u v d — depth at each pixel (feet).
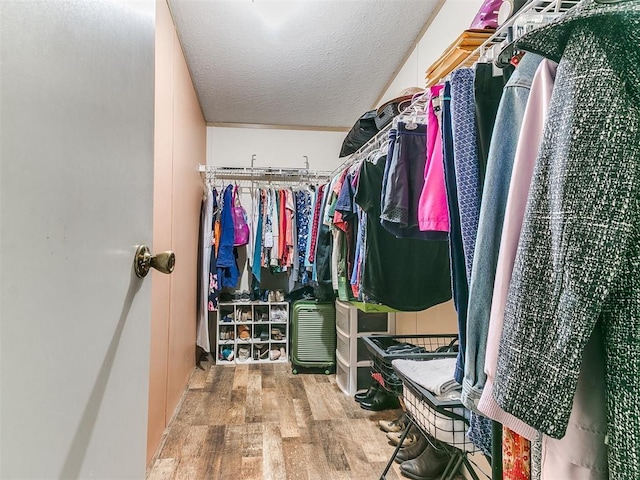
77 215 1.69
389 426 6.95
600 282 1.53
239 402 8.36
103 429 1.94
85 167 1.76
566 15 1.70
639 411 1.46
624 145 1.55
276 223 11.24
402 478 5.54
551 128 1.77
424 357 5.18
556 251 1.67
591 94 1.61
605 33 1.62
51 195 1.51
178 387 8.16
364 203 5.58
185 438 6.70
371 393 8.27
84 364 1.75
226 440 6.64
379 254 5.61
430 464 5.48
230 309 11.89
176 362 7.93
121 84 2.17
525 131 2.17
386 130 6.72
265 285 12.66
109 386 2.01
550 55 1.82
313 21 7.50
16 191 1.31
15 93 1.30
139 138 2.46
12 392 1.30
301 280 11.24
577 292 1.57
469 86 3.10
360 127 8.27
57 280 1.55
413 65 8.30
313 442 6.59
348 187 6.61
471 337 2.56
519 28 2.79
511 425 2.04
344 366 9.14
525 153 2.16
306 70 9.39
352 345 8.83
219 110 11.76
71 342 1.65
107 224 1.99
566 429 1.61
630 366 1.49
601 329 1.62
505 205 2.43
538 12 3.03
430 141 4.03
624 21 1.59
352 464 5.92
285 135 13.02
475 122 3.04
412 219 4.55
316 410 7.97
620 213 1.53
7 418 1.27
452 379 4.04
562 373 1.61
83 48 1.74
